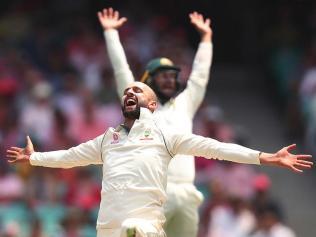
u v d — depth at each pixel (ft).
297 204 225.97
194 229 116.06
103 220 99.09
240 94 270.05
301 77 246.06
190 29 288.30
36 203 193.26
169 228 116.06
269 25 285.02
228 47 289.74
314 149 230.68
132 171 99.04
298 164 95.61
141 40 255.29
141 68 236.43
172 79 118.42
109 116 220.64
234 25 289.74
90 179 200.03
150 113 101.65
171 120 115.65
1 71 238.48
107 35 123.75
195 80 121.08
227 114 259.60
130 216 97.91
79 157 102.83
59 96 228.84
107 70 241.55
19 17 267.80
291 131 246.27
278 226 186.91
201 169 204.64
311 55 247.09
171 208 114.62
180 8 289.12
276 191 229.45
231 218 188.24
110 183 99.35
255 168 224.33
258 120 257.55
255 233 185.57
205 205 194.29
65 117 212.43
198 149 99.66
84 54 250.16
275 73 263.49
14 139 212.02
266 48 276.82
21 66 242.58
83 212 188.75
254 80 277.44
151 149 100.07
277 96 265.13
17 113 221.66
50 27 264.93
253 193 199.21
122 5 279.28
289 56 261.44
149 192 98.73
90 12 280.92
